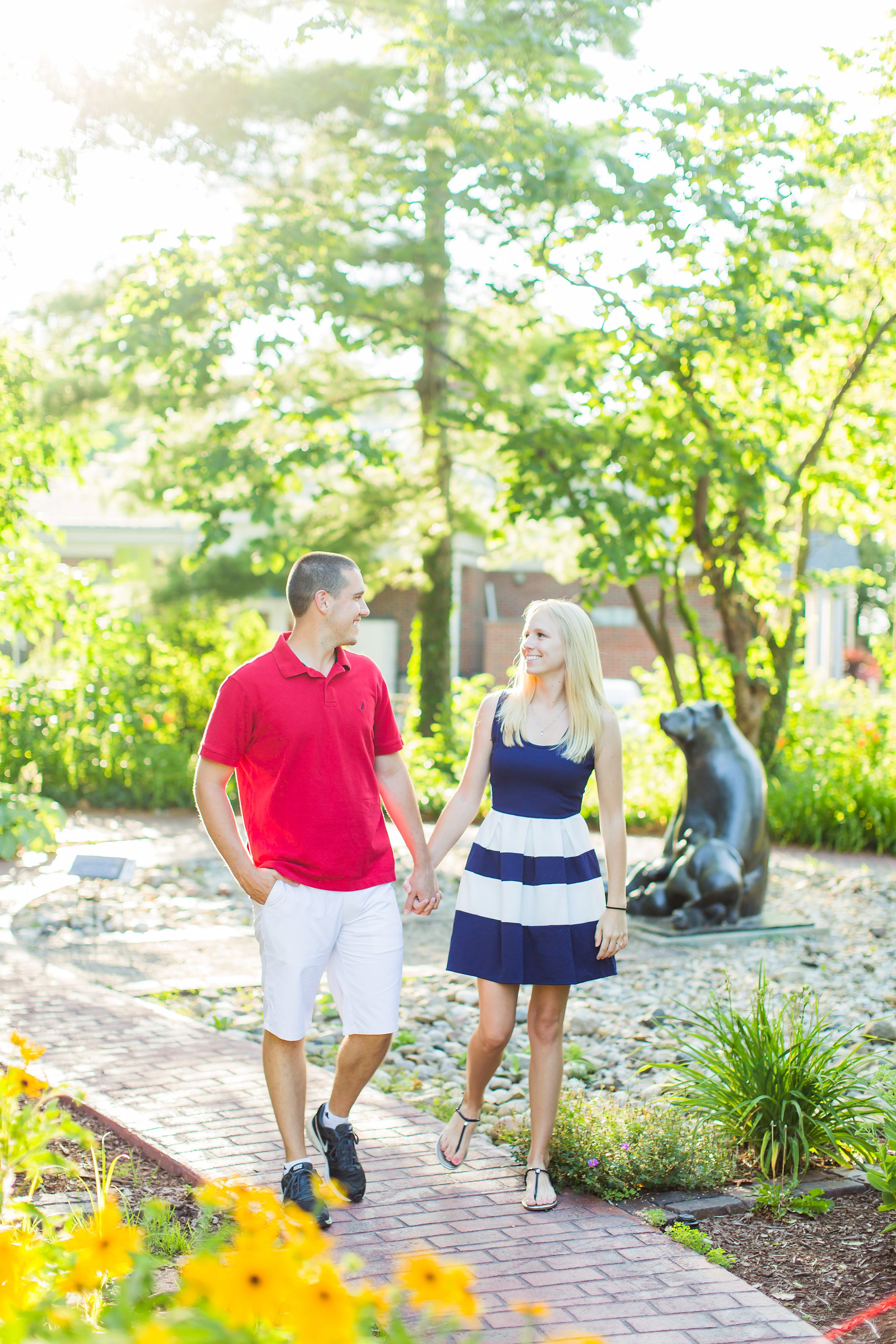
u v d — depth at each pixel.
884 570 30.61
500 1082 4.94
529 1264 3.13
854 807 11.57
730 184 9.51
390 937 3.52
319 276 9.91
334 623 3.42
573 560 15.47
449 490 13.26
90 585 13.64
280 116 9.58
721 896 7.64
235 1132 3.98
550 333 11.89
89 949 6.91
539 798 3.65
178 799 12.85
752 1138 4.02
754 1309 2.91
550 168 9.34
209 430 11.86
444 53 9.33
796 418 10.66
